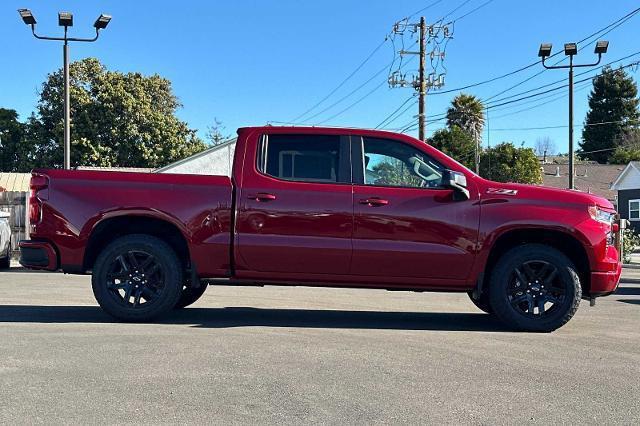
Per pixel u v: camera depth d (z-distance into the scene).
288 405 4.14
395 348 5.73
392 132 6.80
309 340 6.02
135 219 6.80
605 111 78.38
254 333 6.32
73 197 6.64
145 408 4.06
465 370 5.02
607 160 77.12
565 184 59.59
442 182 6.36
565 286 6.51
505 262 6.55
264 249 6.52
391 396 4.35
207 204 6.58
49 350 5.45
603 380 4.81
